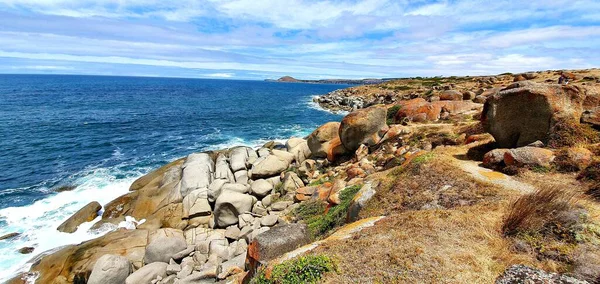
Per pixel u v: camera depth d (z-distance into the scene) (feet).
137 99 243.60
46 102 197.57
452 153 37.40
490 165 30.48
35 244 46.14
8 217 53.36
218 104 226.38
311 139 68.90
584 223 17.65
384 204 28.35
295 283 15.87
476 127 48.21
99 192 63.57
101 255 40.98
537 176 26.48
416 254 16.80
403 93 190.90
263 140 112.57
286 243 24.12
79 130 119.55
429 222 20.30
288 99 292.40
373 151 58.08
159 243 41.52
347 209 33.09
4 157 83.82
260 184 58.13
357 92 257.75
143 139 110.73
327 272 16.15
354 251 17.89
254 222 46.29
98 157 87.66
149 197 57.16
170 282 37.58
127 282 36.52
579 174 24.99
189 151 96.68
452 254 16.88
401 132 57.72
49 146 95.91
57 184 67.21
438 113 71.41
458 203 24.57
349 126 59.72
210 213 53.16
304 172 60.44
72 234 48.88
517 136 34.12
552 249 16.43
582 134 30.42
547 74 150.00
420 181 29.04
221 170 65.51
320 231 34.42
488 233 18.79
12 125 121.60
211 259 40.78
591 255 15.26
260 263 23.12
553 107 31.96
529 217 18.53
